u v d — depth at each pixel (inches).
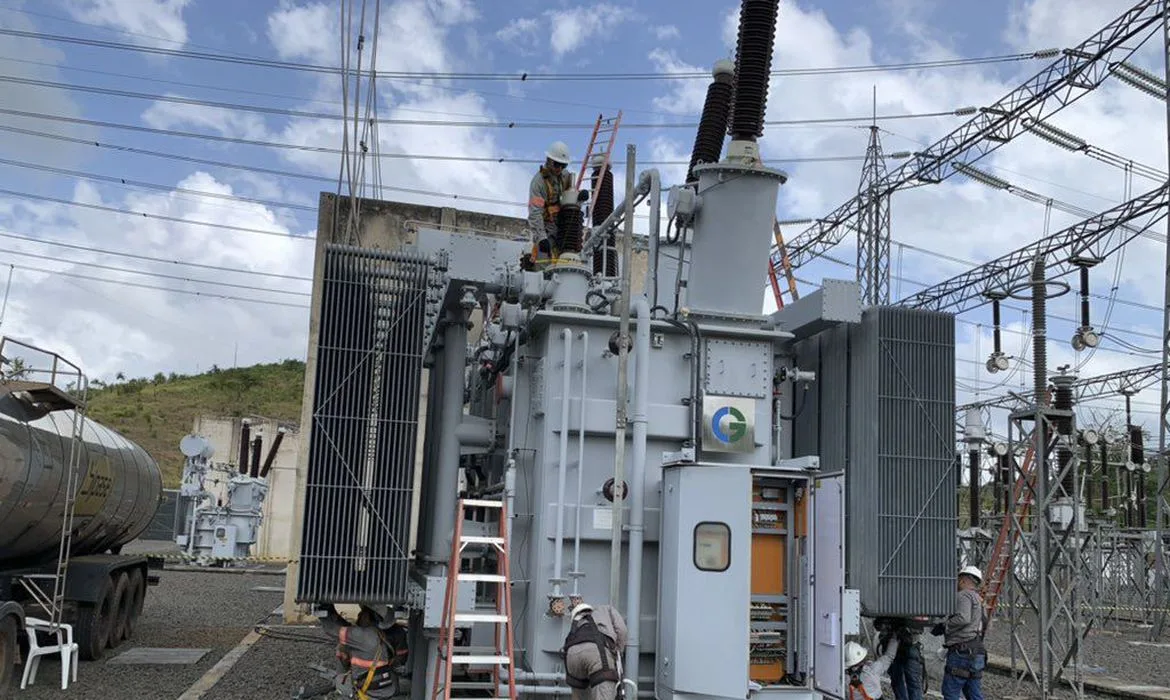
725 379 405.7
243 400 3181.6
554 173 476.7
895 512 403.5
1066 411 561.3
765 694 352.8
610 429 390.9
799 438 465.7
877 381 409.4
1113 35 929.5
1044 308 571.8
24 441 464.1
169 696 459.2
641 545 376.5
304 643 636.1
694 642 344.8
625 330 364.8
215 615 788.0
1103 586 1190.9
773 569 382.6
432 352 473.1
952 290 1166.3
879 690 403.2
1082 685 562.9
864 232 1305.4
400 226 886.4
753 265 416.5
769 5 416.8
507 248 492.7
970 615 435.5
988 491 1393.9
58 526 526.6
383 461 365.1
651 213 426.6
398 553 361.7
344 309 370.3
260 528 1542.8
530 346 426.3
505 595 347.3
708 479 354.6
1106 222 946.1
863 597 401.7
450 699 350.6
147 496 695.1
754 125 418.9
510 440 418.6
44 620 508.7
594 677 296.7
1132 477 1509.6
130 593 634.2
